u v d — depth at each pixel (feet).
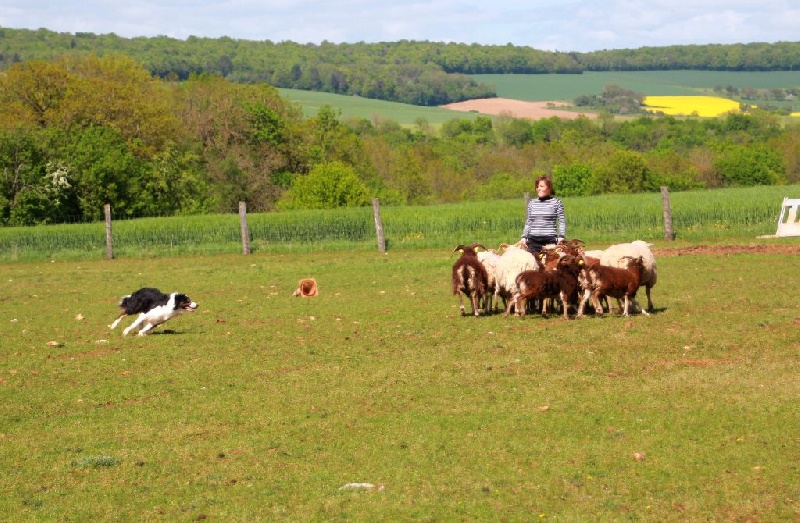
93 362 47.57
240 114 262.47
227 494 28.78
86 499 28.78
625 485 28.37
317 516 26.84
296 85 574.15
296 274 86.89
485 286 56.03
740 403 35.76
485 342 48.62
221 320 60.44
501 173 295.89
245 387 41.52
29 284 86.48
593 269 52.60
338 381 41.83
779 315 52.75
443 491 28.37
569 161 320.09
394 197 231.30
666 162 265.75
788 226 101.14
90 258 111.96
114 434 35.32
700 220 111.14
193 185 197.98
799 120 468.75
